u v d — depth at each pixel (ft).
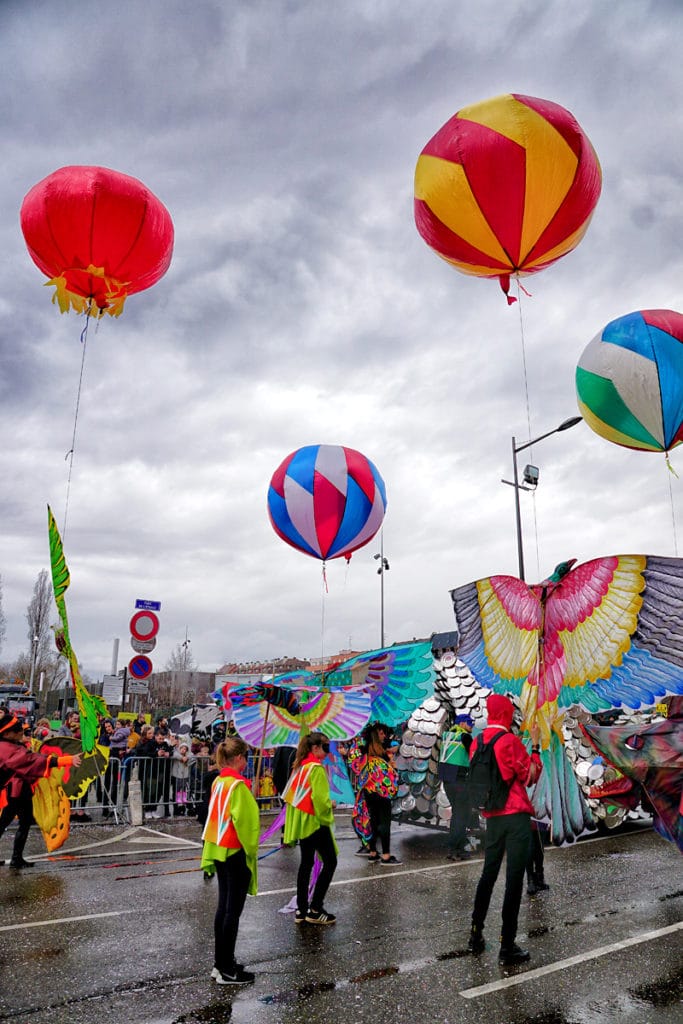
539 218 18.89
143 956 16.17
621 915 19.51
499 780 16.67
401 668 27.07
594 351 26.27
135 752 40.11
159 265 21.63
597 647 15.75
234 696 23.90
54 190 19.60
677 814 20.62
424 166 19.40
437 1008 13.42
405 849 29.99
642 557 15.29
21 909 20.06
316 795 18.78
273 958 16.12
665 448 26.32
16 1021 12.76
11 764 23.94
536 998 13.88
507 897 15.98
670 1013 13.17
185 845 30.32
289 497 32.32
